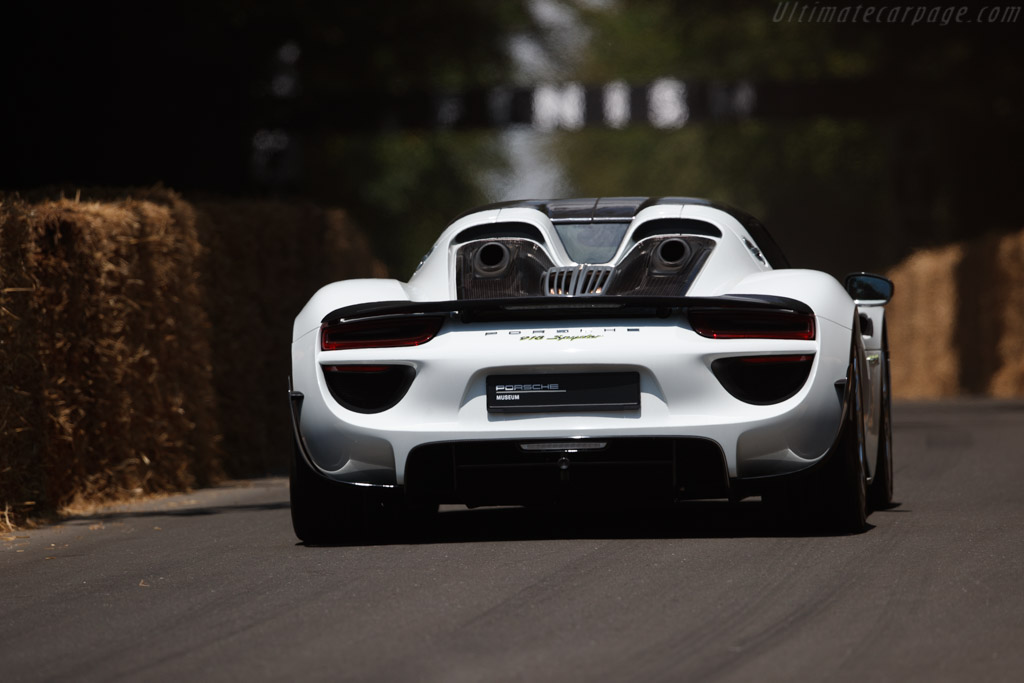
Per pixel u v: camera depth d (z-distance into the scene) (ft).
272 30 331.36
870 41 365.61
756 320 67.10
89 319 97.91
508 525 78.02
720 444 66.59
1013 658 45.68
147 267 103.71
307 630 51.21
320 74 371.35
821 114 377.71
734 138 536.42
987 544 66.90
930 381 271.08
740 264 72.54
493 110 379.55
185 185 329.72
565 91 379.96
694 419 66.59
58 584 63.57
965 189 403.54
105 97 303.07
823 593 55.77
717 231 73.51
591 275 70.95
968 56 354.95
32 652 49.52
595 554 65.67
